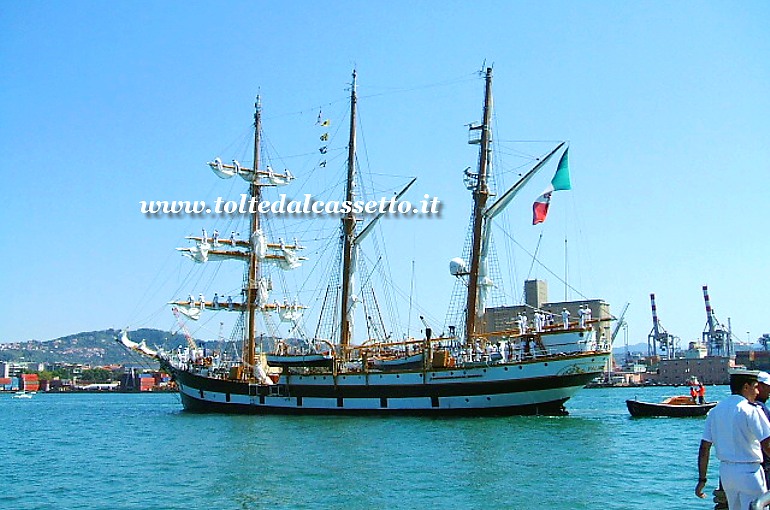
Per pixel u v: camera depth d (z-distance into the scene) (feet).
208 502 115.44
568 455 157.99
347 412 267.39
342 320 296.71
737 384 56.85
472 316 270.67
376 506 109.60
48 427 282.97
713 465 144.46
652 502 109.81
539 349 248.32
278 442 189.98
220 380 297.94
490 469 140.05
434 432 204.03
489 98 278.26
